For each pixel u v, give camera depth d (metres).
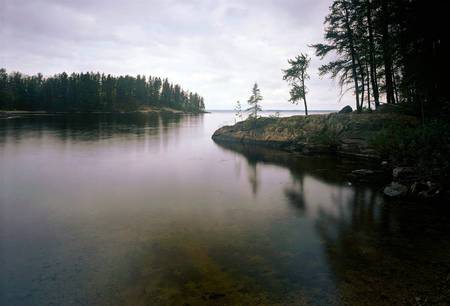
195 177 18.45
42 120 65.81
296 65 36.69
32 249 8.41
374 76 27.17
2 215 11.38
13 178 17.45
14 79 113.38
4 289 6.38
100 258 7.82
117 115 103.62
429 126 16.41
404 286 6.18
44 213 11.63
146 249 8.38
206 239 9.09
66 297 6.06
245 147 33.16
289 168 20.94
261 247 8.44
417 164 15.48
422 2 15.65
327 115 29.20
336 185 15.74
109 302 5.87
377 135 21.69
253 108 41.69
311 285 6.34
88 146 31.25
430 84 17.53
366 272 6.84
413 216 10.57
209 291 6.18
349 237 8.98
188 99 183.12
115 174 19.02
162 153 28.23
